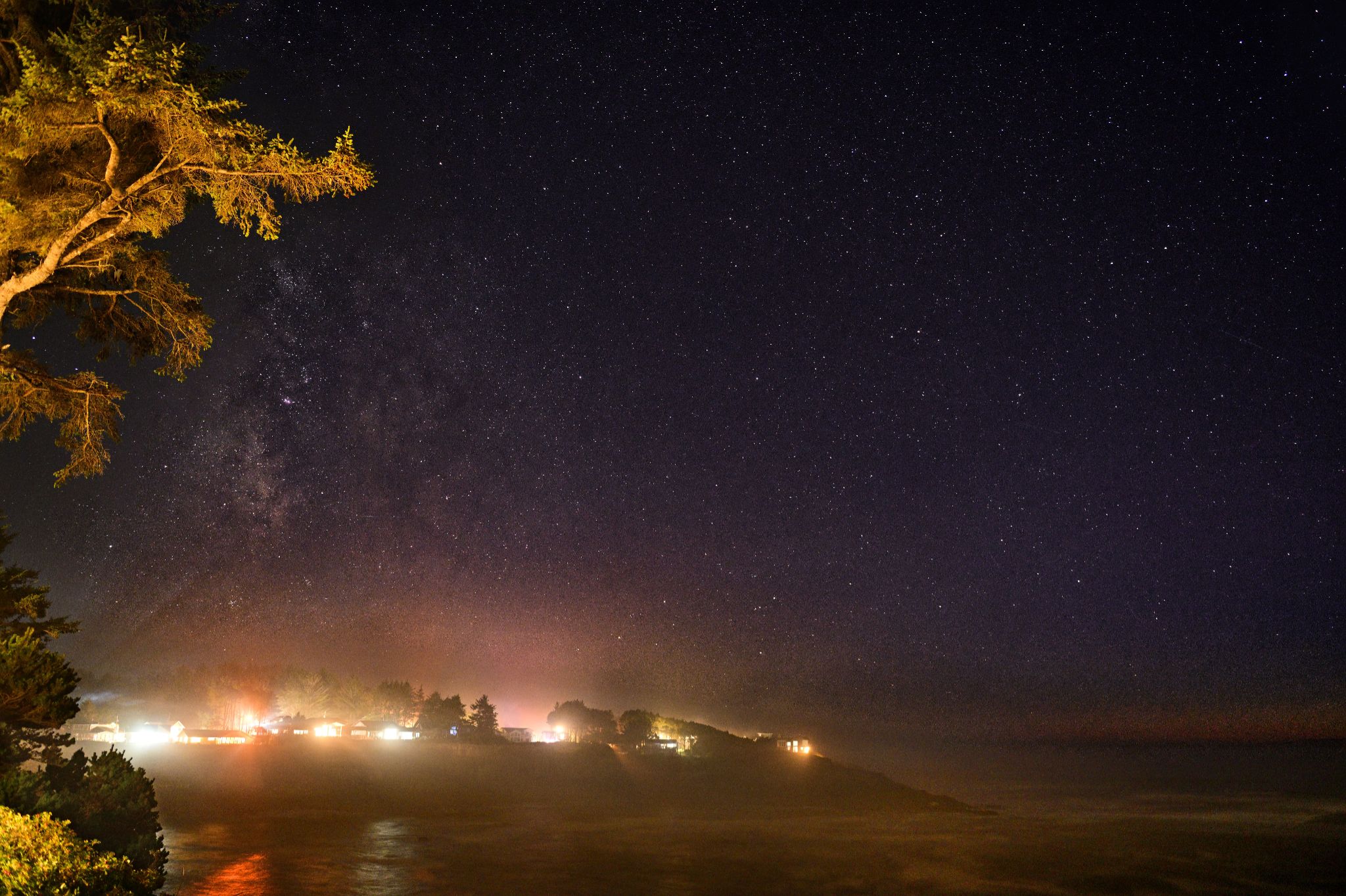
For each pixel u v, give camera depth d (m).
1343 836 57.19
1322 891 37.09
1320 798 94.19
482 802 61.00
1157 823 65.12
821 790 78.88
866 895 30.73
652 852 39.78
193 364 18.22
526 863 33.91
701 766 81.38
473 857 35.28
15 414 17.55
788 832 52.00
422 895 24.98
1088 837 54.44
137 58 12.59
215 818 47.06
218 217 14.73
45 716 13.60
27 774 15.94
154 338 18.14
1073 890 34.94
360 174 14.24
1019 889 34.25
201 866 29.59
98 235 14.82
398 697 108.25
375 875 28.78
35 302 17.48
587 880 30.22
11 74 14.65
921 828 56.97
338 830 44.19
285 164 13.91
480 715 106.56
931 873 37.25
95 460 18.06
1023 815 71.25
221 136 13.61
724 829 52.22
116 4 15.17
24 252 15.01
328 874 28.42
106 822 16.44
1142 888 36.22
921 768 169.62
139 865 14.88
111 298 17.78
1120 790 108.94
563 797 65.81
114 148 13.60
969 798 95.25
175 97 12.98
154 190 14.45
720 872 34.28
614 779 73.19
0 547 20.02
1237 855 47.19
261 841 38.06
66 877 11.72
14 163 13.35
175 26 16.03
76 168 14.10
